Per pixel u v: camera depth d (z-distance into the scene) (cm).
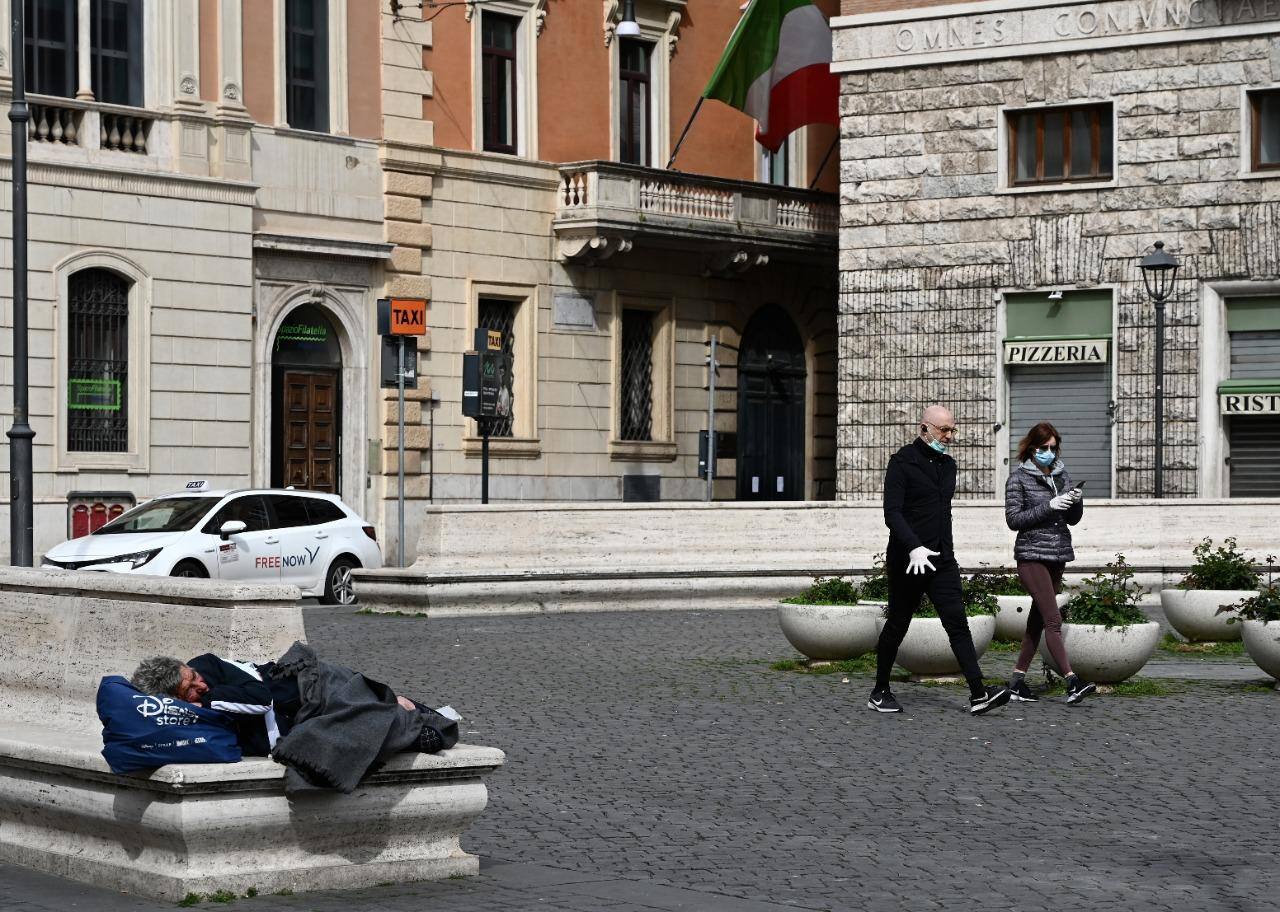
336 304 3506
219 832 850
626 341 4059
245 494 2605
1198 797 1156
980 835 1039
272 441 3419
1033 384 3534
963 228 3562
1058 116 3497
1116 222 3438
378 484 3578
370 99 3559
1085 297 3472
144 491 3177
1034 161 3519
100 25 3150
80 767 880
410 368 3088
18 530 2477
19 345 2488
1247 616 1667
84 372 3122
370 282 3569
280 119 3391
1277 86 3300
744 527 2623
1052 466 1548
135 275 3164
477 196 3741
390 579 2433
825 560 2648
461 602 2394
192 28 3241
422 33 3641
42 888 885
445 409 3700
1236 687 1667
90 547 2470
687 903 865
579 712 1498
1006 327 3541
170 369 3219
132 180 3155
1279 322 3347
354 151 3522
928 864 962
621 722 1448
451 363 3706
